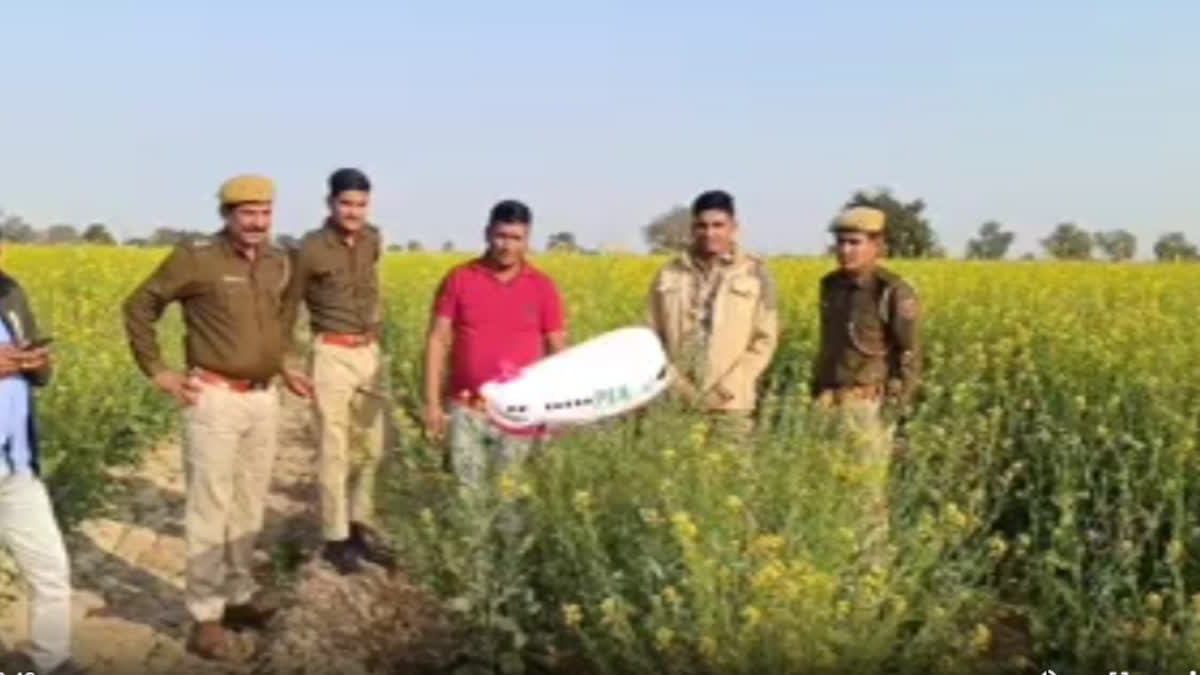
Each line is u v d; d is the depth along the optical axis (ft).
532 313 24.29
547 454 20.65
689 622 17.01
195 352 21.62
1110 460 26.27
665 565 17.94
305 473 37.17
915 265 79.71
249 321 21.59
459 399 23.77
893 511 20.06
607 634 18.08
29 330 19.70
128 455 35.50
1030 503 24.36
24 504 19.42
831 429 22.56
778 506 18.67
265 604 24.35
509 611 19.81
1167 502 23.08
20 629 22.81
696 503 18.33
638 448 20.36
